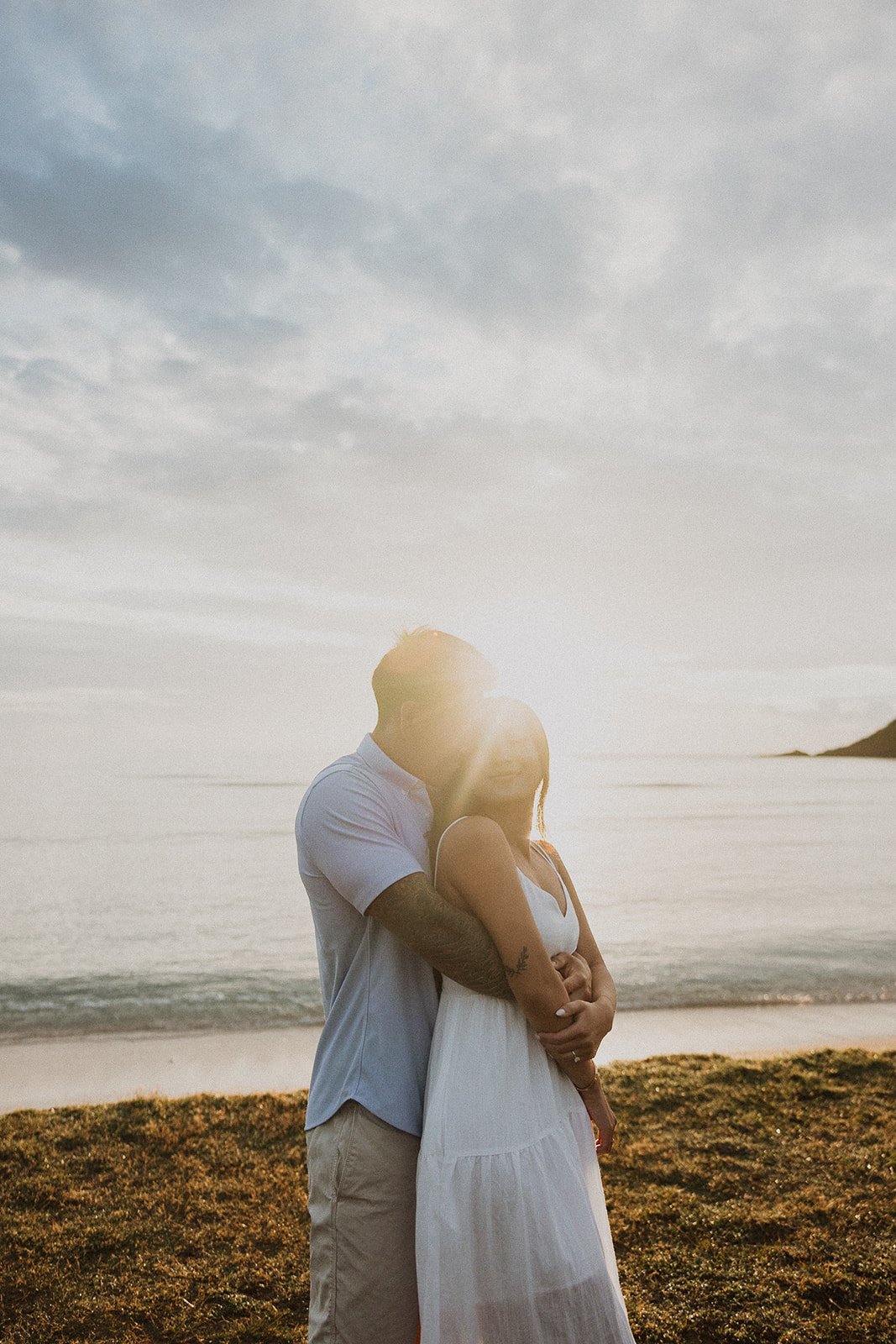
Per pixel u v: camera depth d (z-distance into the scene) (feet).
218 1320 11.74
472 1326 6.49
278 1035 32.35
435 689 7.45
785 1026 33.42
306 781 385.70
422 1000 7.61
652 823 200.85
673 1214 14.44
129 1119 19.31
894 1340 11.21
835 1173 16.06
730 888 93.66
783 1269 12.77
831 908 78.28
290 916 75.51
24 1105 24.16
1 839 152.97
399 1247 7.06
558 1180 6.89
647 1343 11.24
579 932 8.23
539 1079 7.20
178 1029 35.88
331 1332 7.02
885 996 41.29
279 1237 13.88
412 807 7.60
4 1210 14.90
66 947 60.64
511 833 7.75
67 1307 11.96
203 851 134.51
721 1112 19.38
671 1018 35.01
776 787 407.03
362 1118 7.18
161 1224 14.34
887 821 209.67
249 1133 18.44
